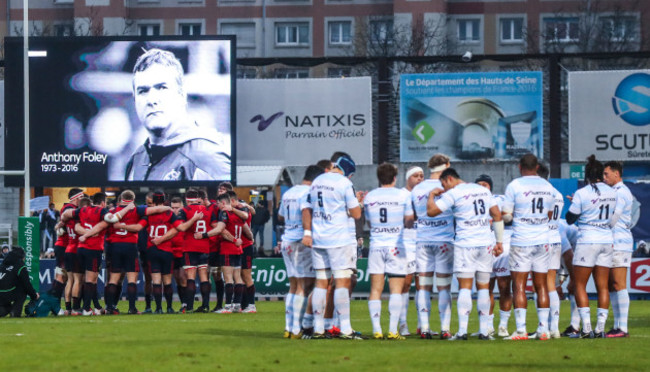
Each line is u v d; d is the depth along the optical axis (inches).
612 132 2522.1
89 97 2436.0
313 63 2539.4
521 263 1124.5
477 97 2524.6
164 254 1619.1
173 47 2428.6
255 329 1254.3
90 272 1569.9
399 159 2551.7
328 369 810.8
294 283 1114.7
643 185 2065.7
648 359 907.4
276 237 2502.5
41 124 2443.4
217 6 5969.5
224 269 1633.9
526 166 1135.6
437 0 5674.2
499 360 885.2
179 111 2433.6
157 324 1339.8
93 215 1563.7
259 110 2566.4
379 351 947.3
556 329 1163.3
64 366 820.0
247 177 3201.3
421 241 1133.7
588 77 2522.1
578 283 1163.9
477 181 1190.9
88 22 5802.2
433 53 5610.2
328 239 1079.6
